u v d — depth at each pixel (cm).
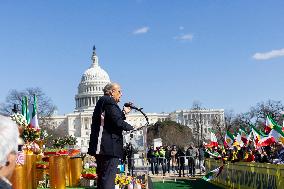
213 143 3016
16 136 307
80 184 1611
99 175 753
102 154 740
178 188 2194
